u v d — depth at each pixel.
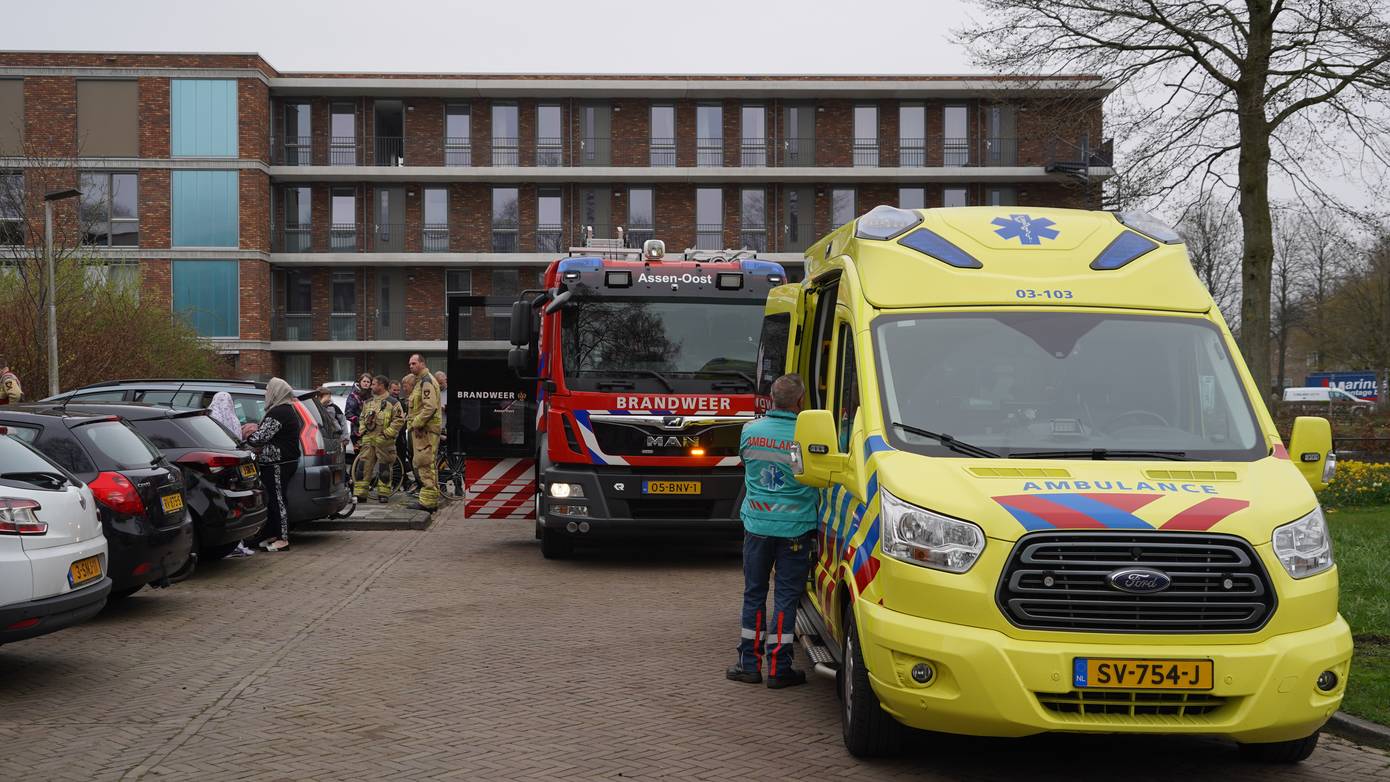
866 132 45.31
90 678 7.62
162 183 41.53
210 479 11.51
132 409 11.72
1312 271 51.00
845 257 7.16
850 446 6.34
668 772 5.69
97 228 40.84
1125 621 5.12
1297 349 61.81
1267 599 5.17
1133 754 6.10
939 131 45.31
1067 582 5.15
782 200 45.19
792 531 7.41
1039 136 21.62
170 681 7.54
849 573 5.96
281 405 14.11
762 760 5.92
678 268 12.63
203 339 30.36
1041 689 5.07
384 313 44.66
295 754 5.94
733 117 44.97
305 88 43.28
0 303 23.34
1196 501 5.32
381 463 20.11
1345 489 16.62
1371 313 46.31
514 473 14.45
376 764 5.78
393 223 44.47
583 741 6.20
